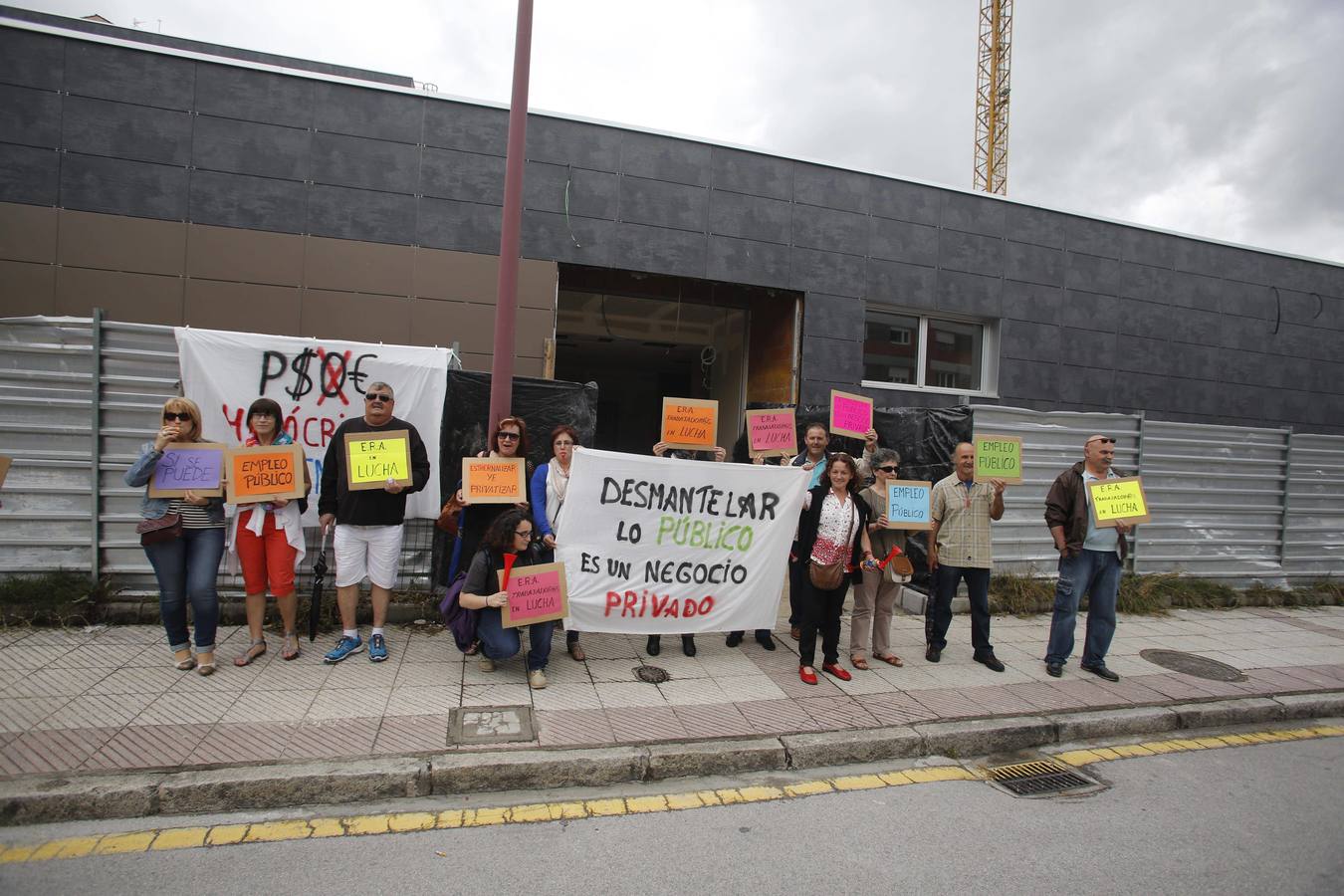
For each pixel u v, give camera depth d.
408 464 5.34
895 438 8.72
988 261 11.09
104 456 6.05
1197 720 5.60
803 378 10.27
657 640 6.08
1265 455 9.65
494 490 5.60
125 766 3.86
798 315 10.34
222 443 5.51
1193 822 4.09
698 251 9.78
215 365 6.09
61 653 5.25
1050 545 8.55
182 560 5.00
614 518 5.84
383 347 6.41
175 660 5.09
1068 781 4.61
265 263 8.36
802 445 8.95
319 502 5.69
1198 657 6.93
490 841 3.62
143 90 8.05
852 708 5.24
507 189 5.88
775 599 6.24
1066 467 8.59
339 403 6.33
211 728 4.31
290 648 5.41
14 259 7.73
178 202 8.13
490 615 5.33
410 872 3.32
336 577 5.87
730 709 5.10
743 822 3.91
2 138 7.70
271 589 5.54
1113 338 11.72
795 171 10.21
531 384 6.78
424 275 8.79
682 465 5.96
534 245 9.16
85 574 6.01
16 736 4.09
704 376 13.30
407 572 6.53
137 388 6.11
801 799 4.21
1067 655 6.18
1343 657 7.14
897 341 11.08
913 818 4.03
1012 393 11.22
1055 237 11.43
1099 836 3.89
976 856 3.64
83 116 7.89
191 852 3.40
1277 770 4.89
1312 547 9.93
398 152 8.74
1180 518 9.24
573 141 9.32
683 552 5.99
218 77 8.24
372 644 5.49
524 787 4.15
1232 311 12.39
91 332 6.01
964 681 5.91
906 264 10.70
